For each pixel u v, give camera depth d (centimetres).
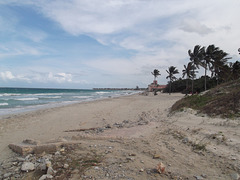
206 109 962
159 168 332
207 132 589
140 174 325
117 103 2492
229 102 903
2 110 1739
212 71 3475
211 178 309
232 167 343
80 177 318
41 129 940
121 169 345
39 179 316
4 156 477
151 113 1389
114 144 518
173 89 6825
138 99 3312
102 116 1374
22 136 788
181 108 1148
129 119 1223
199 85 4956
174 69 5531
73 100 3244
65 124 1074
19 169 376
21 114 1462
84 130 893
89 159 400
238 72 3506
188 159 397
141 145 499
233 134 552
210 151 433
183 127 737
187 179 308
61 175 329
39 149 477
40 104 2406
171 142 527
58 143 497
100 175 322
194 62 3591
